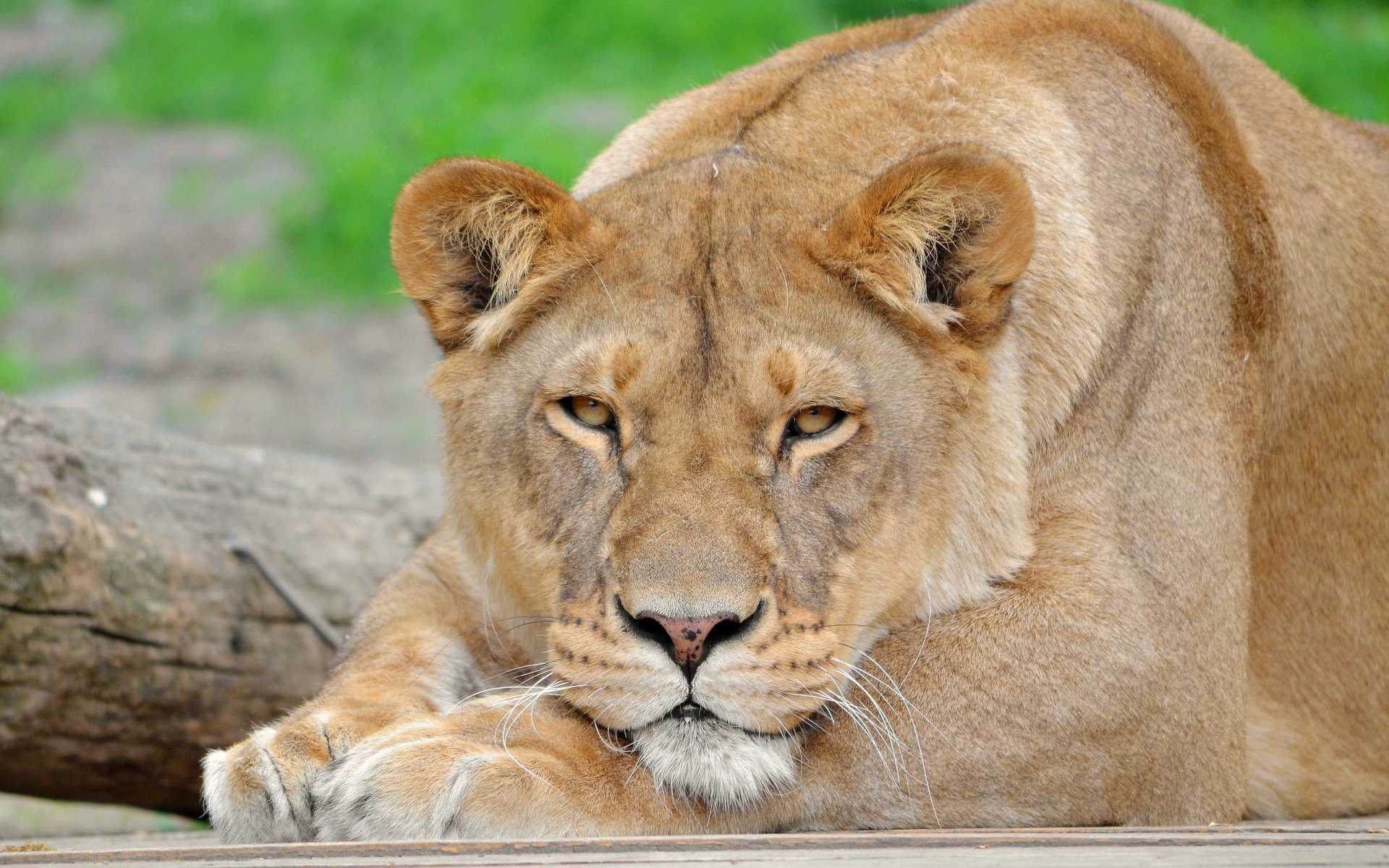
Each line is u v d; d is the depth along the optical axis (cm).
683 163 644
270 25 4050
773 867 430
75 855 481
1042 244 637
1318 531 752
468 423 627
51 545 802
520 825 526
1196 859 443
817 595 566
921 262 591
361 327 2525
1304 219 737
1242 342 691
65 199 3212
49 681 812
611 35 3634
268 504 966
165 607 859
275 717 920
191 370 2345
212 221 3031
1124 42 708
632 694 549
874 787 575
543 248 596
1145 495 640
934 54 687
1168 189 677
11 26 4606
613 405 579
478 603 683
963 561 612
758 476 564
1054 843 476
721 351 570
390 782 526
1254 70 775
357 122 3384
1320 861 441
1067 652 595
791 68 725
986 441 609
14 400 841
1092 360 634
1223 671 638
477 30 3753
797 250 592
